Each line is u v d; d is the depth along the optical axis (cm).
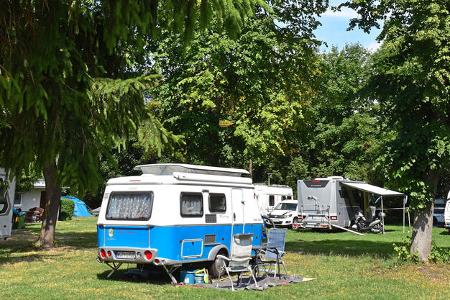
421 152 1296
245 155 1903
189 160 1925
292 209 3372
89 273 1273
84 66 445
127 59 514
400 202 4116
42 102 402
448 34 1192
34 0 402
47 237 1867
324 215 2920
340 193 2961
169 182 1134
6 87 377
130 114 491
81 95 440
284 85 1939
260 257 1291
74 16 418
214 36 1684
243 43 1744
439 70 1205
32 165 464
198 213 1195
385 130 1430
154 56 1747
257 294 998
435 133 1283
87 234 2566
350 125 3881
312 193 2970
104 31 423
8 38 396
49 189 1881
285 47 1836
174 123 1855
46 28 404
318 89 2108
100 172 471
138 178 1165
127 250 1145
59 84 426
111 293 1008
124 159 4344
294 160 4294
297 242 2212
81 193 462
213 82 1770
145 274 1212
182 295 988
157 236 1116
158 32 430
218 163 1969
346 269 1338
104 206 1195
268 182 4275
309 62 1953
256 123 1862
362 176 3950
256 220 1395
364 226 2997
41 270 1318
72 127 447
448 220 3006
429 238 1380
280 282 1142
